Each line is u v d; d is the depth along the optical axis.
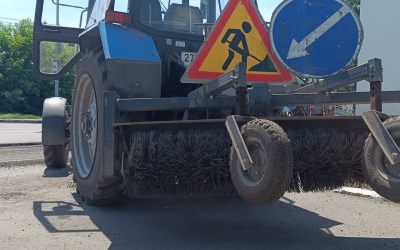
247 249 3.72
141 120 4.34
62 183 6.40
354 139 3.65
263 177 3.04
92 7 5.88
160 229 4.27
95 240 3.94
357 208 5.12
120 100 4.08
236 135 3.24
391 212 4.95
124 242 3.89
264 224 4.47
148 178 3.79
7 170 7.52
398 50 13.36
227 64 4.14
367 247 3.79
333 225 4.45
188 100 3.92
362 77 3.49
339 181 3.69
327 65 3.79
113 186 4.68
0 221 4.48
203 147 3.64
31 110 38.09
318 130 3.64
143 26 4.79
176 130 3.79
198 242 3.90
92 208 4.97
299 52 3.77
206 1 5.12
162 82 4.88
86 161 5.20
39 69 6.02
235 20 4.15
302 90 4.23
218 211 4.91
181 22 4.98
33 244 3.82
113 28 4.50
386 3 13.66
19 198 5.48
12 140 12.73
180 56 4.94
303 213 4.90
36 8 5.89
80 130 5.41
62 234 4.10
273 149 2.98
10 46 37.38
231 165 3.35
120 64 4.30
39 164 8.12
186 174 3.70
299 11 3.77
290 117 3.52
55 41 5.95
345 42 3.82
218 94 3.89
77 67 5.29
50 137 7.00
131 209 4.95
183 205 5.14
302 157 3.55
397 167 3.13
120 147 4.07
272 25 3.74
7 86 37.28
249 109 3.62
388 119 3.17
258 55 4.20
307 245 3.83
